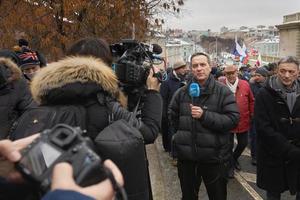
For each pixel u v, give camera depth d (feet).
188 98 14.01
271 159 14.02
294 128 13.83
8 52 13.24
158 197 18.20
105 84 6.43
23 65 13.85
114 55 9.23
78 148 3.19
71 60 6.48
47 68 6.39
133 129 6.18
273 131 13.75
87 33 35.12
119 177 3.18
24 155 3.28
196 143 13.61
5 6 30.09
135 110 8.32
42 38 31.99
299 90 14.20
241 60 91.09
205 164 13.70
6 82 10.38
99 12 34.50
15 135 6.02
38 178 3.10
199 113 13.29
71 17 33.50
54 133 3.35
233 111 13.65
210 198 14.14
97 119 6.27
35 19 31.30
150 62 9.00
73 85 6.17
